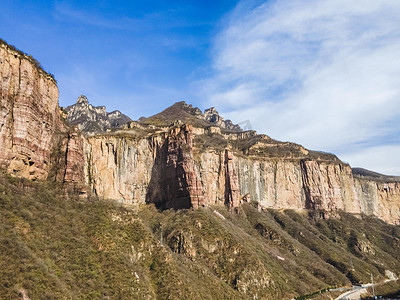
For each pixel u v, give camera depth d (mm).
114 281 75750
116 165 151500
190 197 143875
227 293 99875
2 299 54625
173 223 131875
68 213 92312
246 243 133375
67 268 72812
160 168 159250
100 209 100312
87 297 68125
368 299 131750
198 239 122812
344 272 151125
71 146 109000
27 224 76000
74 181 105500
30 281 60406
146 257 92812
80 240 83375
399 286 154625
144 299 76188
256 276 112562
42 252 71812
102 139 150000
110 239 88562
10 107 90375
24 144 92250
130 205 149250
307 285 126750
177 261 102062
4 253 62812
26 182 89875
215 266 114188
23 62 96000
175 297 81188
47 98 107312
